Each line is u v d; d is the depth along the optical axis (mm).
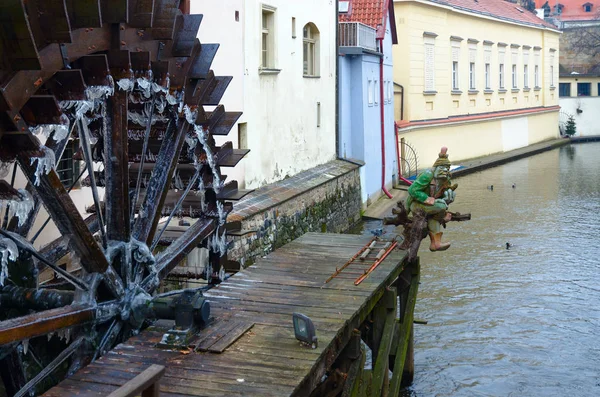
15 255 6762
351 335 8297
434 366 12109
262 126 17578
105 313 7402
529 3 71312
